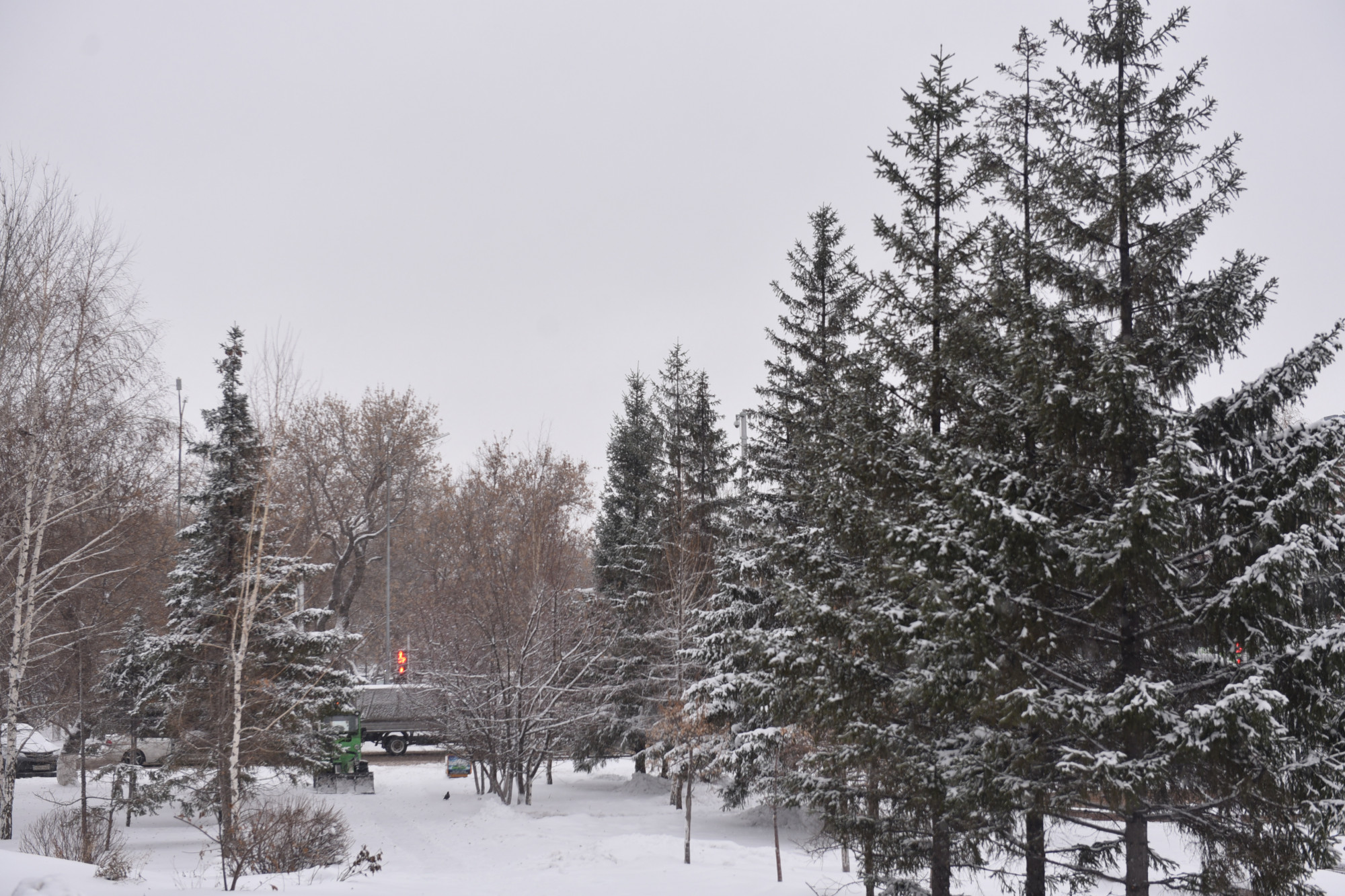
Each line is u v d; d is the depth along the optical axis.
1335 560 9.55
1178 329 10.67
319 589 53.91
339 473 52.12
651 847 20.48
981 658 10.01
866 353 14.32
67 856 16.22
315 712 23.39
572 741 31.06
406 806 27.58
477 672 28.88
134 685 23.77
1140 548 9.09
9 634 21.14
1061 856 14.59
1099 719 9.34
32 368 20.88
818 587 13.88
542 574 30.86
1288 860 9.27
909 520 12.08
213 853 20.03
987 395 12.11
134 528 24.19
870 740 11.95
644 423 35.81
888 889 13.06
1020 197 13.11
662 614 29.25
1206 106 11.16
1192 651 10.60
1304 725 9.41
